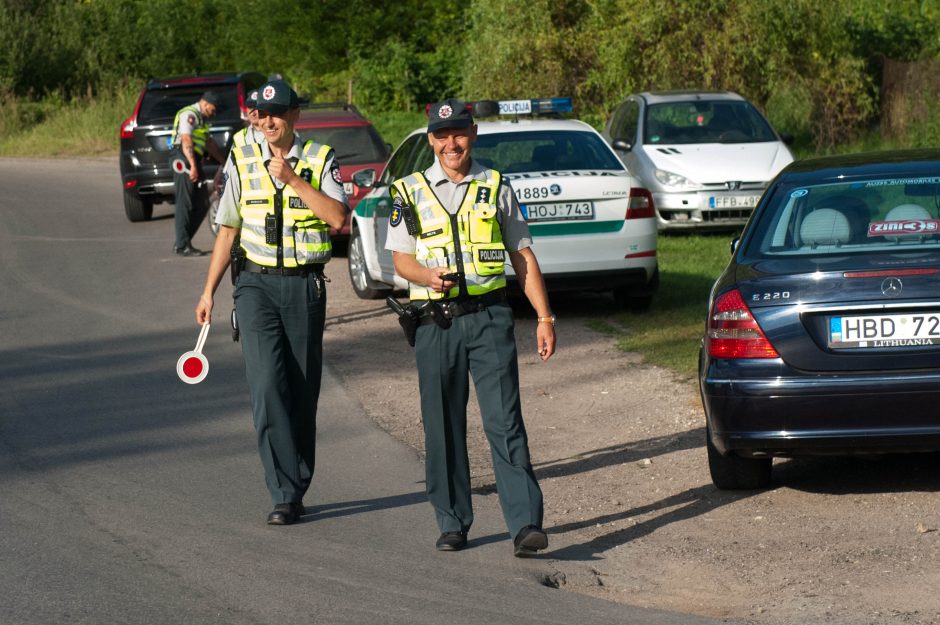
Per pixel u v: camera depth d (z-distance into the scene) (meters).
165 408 21.88
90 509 16.06
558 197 27.61
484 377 13.99
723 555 14.16
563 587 13.30
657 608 12.62
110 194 62.62
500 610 12.44
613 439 19.66
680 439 19.36
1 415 21.50
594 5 59.28
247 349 15.40
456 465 14.38
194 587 13.11
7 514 15.84
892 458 17.75
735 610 12.50
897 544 14.05
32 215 53.78
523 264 14.16
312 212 15.29
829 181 16.73
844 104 58.44
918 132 57.56
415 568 13.78
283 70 106.44
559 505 16.45
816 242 15.84
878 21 65.31
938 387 14.37
